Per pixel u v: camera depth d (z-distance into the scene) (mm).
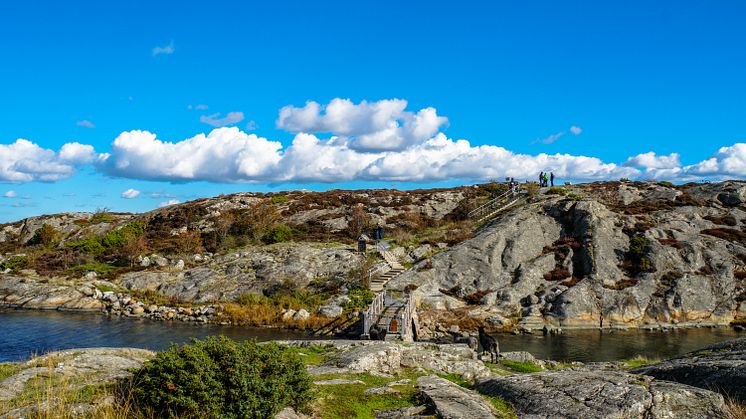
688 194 54594
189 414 8320
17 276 49406
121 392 9297
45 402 8773
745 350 11492
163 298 42938
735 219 47500
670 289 38344
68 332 33781
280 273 44531
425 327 34938
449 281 41031
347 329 33844
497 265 42344
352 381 12383
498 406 9984
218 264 49188
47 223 72188
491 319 36156
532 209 50125
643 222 46438
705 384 10070
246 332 34625
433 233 52469
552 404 9445
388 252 46844
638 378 10289
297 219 63875
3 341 30938
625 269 41156
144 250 53656
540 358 27484
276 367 9414
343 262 45656
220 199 73000
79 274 49281
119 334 33375
